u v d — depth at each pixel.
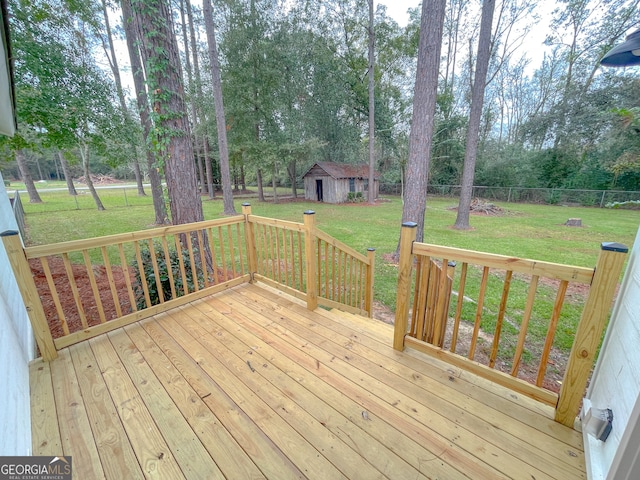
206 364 2.00
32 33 4.73
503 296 1.67
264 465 1.31
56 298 2.09
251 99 13.69
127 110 7.22
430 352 2.05
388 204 15.73
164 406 1.65
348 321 2.58
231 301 2.97
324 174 16.48
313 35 15.46
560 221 10.30
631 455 0.89
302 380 1.84
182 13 12.46
